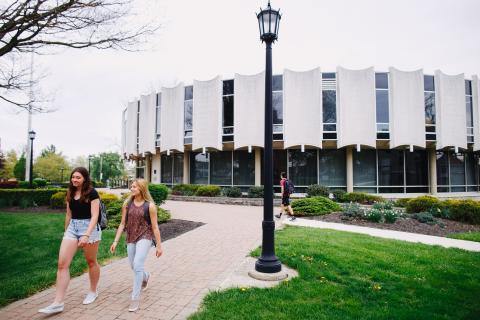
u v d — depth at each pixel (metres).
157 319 3.64
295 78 18.94
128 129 27.45
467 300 4.33
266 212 5.26
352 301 4.13
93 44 6.66
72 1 5.74
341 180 19.92
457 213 11.59
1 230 9.11
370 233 9.16
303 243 7.11
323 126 19.08
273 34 5.36
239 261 6.11
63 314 3.79
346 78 18.70
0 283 4.73
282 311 3.79
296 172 20.09
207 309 3.82
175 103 21.67
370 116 18.41
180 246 7.39
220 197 18.41
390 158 20.06
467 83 20.39
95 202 4.10
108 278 5.15
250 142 19.16
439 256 6.43
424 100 19.14
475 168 21.97
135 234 4.19
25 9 5.64
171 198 20.17
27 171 26.39
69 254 3.95
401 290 4.62
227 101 20.41
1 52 5.94
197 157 22.17
